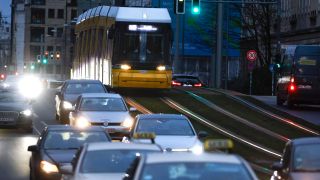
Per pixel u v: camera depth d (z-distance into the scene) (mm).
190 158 19547
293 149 30312
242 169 19000
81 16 109688
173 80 128625
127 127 57750
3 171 44688
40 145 37719
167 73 83375
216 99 90375
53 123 78188
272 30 165625
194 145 41562
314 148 30281
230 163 19250
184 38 177750
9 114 70312
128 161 27047
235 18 168750
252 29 168250
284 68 89375
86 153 27531
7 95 73438
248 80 142625
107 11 89562
